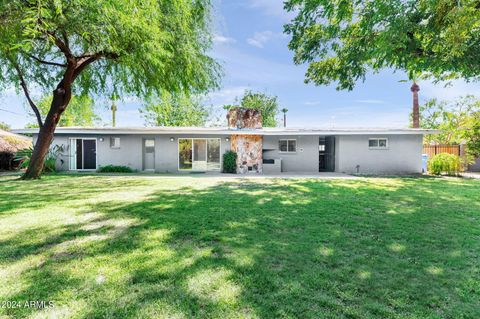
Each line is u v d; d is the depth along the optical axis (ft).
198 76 31.94
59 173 44.73
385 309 7.14
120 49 23.97
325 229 13.96
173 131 46.65
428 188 28.58
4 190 26.12
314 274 9.03
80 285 8.19
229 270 9.22
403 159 49.39
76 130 45.70
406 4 19.08
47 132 35.76
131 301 7.39
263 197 22.70
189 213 17.03
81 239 12.23
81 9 18.44
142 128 47.57
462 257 10.56
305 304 7.34
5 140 55.93
